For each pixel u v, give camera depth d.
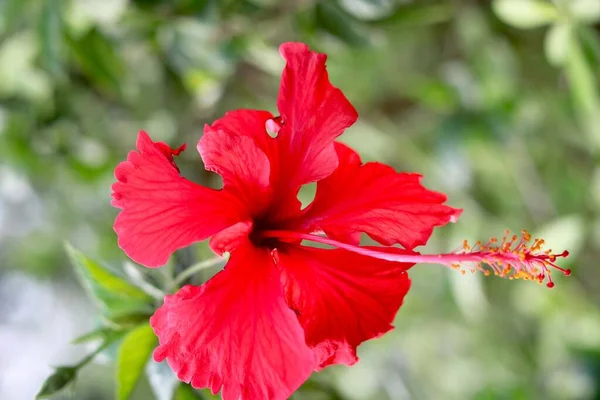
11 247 0.80
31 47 0.58
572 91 0.55
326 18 0.52
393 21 0.54
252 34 0.54
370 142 0.65
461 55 0.66
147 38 0.57
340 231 0.39
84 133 0.60
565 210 0.67
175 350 0.36
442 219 0.40
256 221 0.39
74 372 0.40
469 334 0.73
